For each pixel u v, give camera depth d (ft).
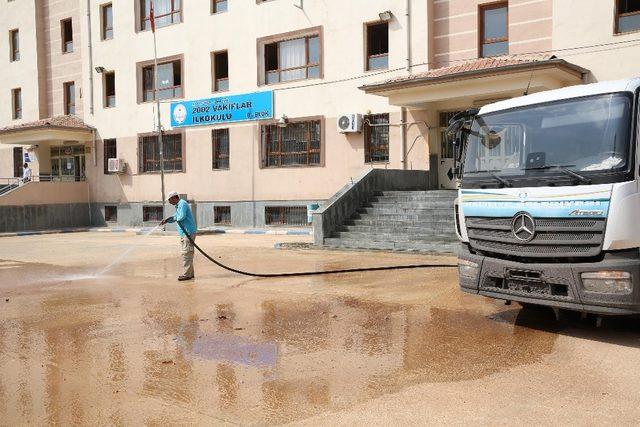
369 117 65.16
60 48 98.73
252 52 74.08
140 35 85.20
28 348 19.79
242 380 15.99
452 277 32.71
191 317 23.98
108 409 14.15
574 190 18.84
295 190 70.79
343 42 66.59
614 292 17.99
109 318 24.17
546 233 19.49
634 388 14.87
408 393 14.78
